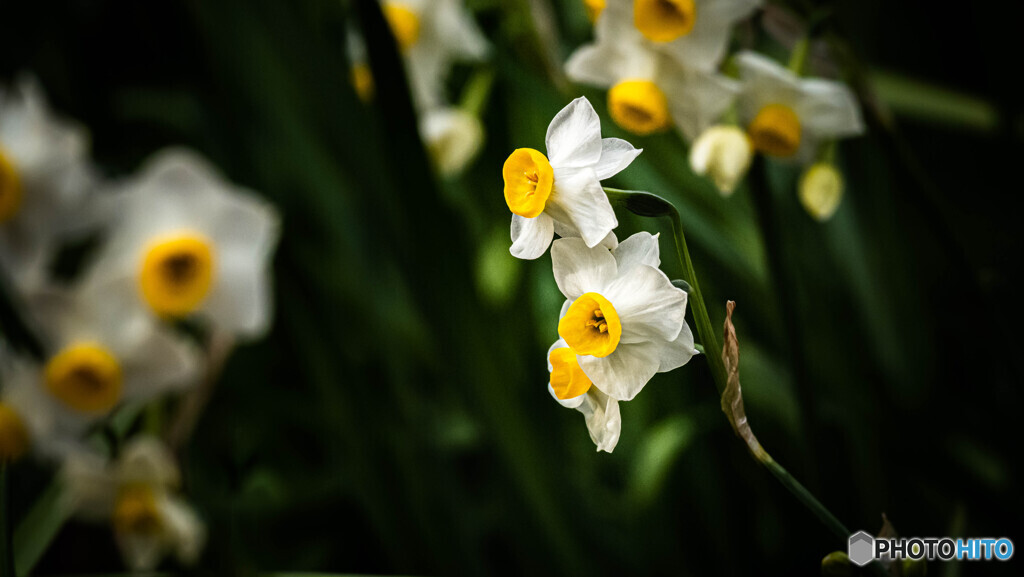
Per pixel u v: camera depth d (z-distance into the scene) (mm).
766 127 637
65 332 758
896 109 882
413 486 806
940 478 683
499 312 808
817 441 630
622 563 723
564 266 469
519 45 756
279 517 896
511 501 723
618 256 469
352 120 885
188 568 783
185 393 794
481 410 712
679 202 728
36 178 788
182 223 804
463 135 871
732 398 470
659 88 637
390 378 865
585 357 464
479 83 907
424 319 706
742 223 742
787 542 676
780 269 629
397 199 690
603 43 646
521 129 871
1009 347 630
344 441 850
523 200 466
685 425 718
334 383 864
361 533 882
